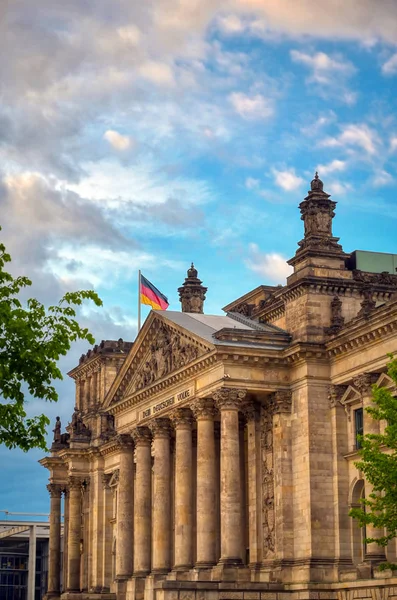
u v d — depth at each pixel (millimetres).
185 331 116625
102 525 163625
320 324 110062
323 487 106250
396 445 79375
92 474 167500
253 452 114875
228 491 107312
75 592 165375
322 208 114625
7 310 65750
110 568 161750
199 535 111500
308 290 110500
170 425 124750
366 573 98938
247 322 123562
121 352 170500
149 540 127500
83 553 168000
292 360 110438
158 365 125875
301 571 104750
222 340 110375
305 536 105688
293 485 109000
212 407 114125
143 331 128000
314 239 113312
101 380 170750
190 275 154000
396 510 79438
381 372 102500
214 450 114188
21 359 64875
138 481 129125
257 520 112750
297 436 109125
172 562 126062
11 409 64562
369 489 101875
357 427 106312
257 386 110062
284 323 119062
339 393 107688
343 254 113188
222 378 109000
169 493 123500
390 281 118438
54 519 176625
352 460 105688
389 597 95125
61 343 66688
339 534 104812
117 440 136125
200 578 108812
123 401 132500
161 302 147875
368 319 101562
